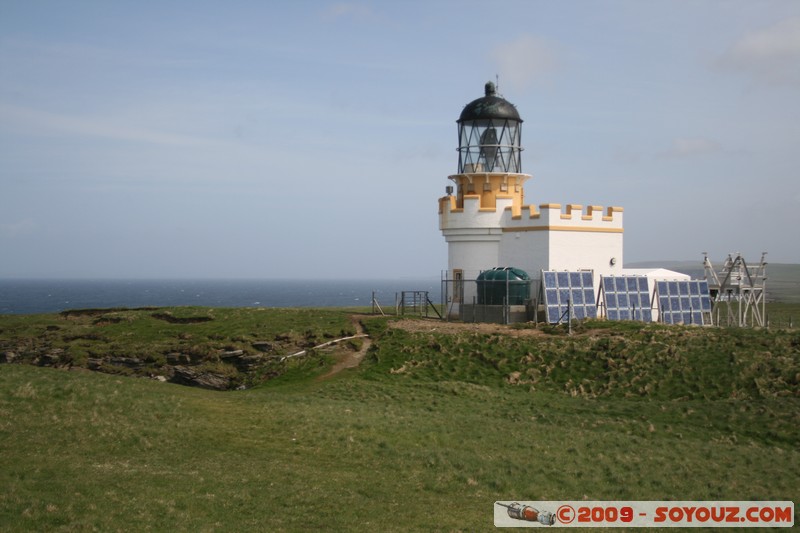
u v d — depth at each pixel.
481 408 32.22
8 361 47.84
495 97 53.84
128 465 21.00
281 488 20.41
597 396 34.88
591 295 46.19
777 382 33.81
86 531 16.17
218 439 24.47
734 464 25.84
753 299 52.41
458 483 22.27
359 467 22.98
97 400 26.28
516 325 44.78
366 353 41.72
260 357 42.78
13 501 17.17
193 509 18.27
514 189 53.12
